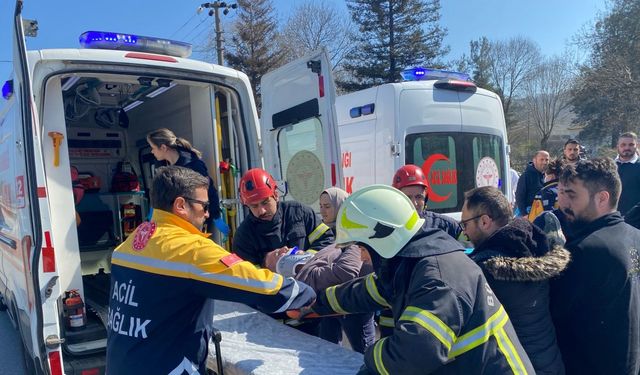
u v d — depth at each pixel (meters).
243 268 1.91
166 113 5.16
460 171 5.77
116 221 5.86
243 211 3.99
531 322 1.98
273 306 1.95
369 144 5.74
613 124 28.56
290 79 4.48
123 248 2.05
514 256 1.97
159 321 1.88
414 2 30.55
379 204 1.85
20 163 2.98
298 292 2.04
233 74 3.87
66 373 2.81
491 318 1.70
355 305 2.28
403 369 1.58
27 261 2.90
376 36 31.17
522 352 1.77
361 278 2.34
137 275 1.92
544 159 6.18
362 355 2.29
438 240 1.80
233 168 3.98
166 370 1.86
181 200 2.02
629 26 27.88
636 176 5.38
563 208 2.32
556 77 43.97
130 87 4.96
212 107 3.91
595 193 2.19
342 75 34.56
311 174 4.36
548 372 1.97
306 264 2.71
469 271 1.72
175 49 3.70
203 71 3.71
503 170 6.21
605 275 2.05
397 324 1.67
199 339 1.96
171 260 1.88
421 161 5.50
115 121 6.12
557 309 2.14
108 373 1.98
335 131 3.99
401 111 5.43
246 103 3.94
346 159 6.12
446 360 1.59
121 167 6.20
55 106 3.09
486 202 2.18
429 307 1.60
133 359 1.88
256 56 30.83
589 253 2.09
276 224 3.33
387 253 1.80
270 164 4.93
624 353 2.04
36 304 2.65
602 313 2.05
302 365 2.17
